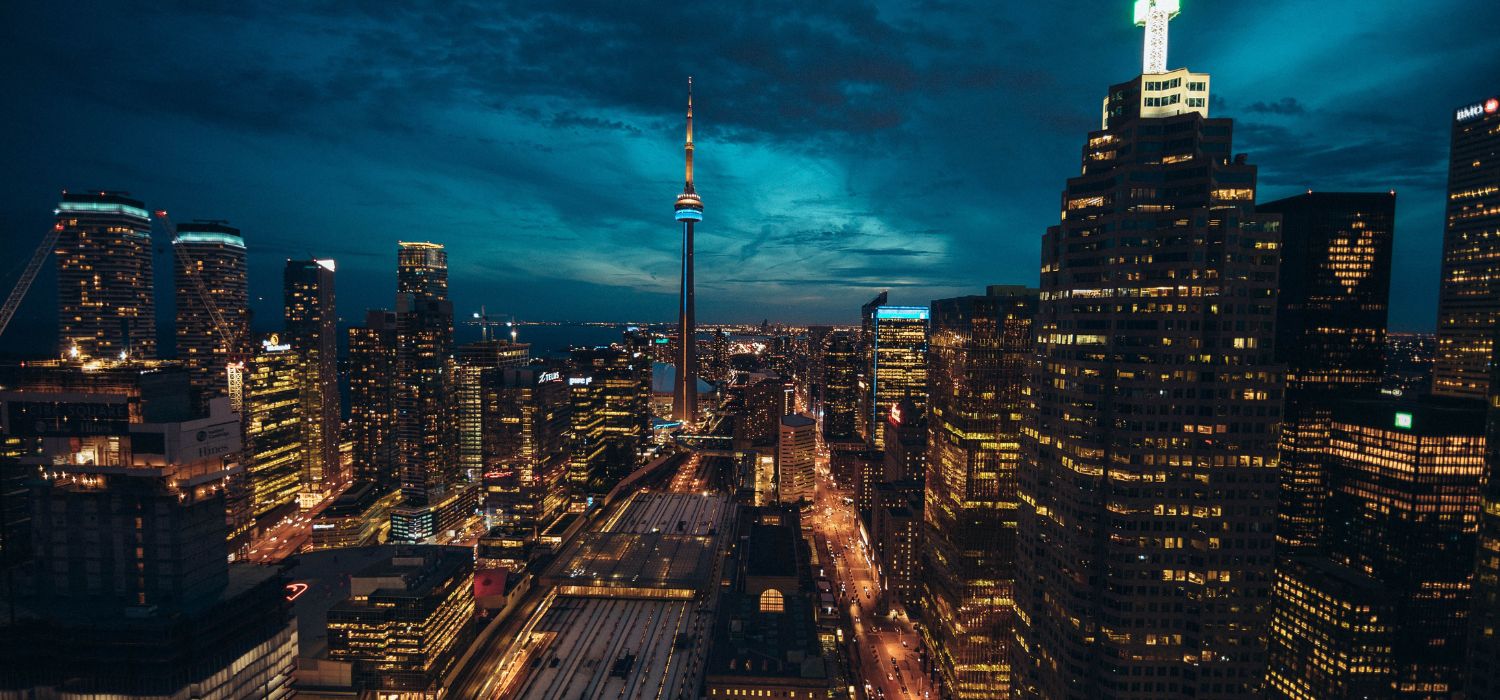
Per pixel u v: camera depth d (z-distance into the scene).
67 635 132.62
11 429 140.88
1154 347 151.00
